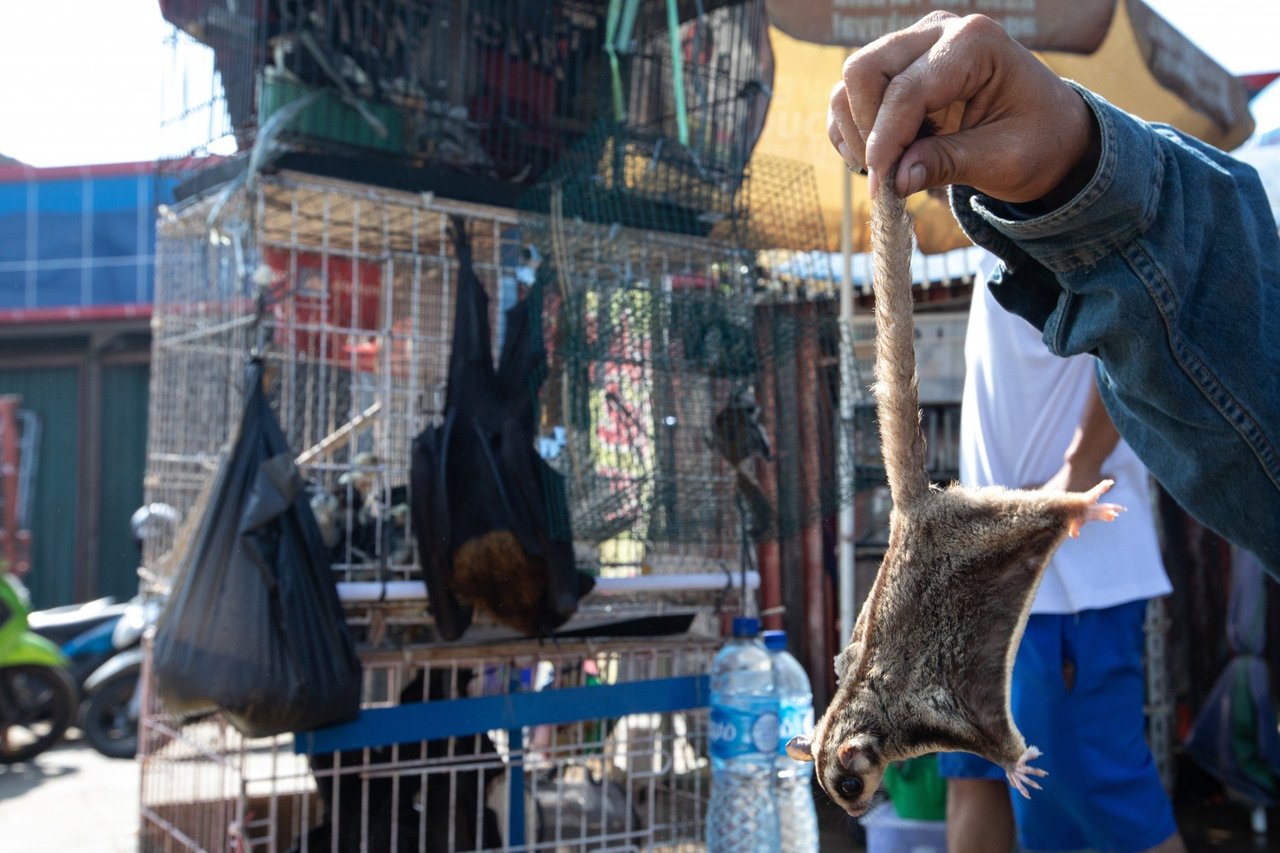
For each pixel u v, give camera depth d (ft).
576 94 12.28
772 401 10.91
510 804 9.99
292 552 8.74
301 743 8.96
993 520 2.93
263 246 9.93
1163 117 14.89
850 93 3.26
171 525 11.30
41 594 33.45
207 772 10.18
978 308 9.07
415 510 9.47
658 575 11.11
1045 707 8.46
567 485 9.78
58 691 20.06
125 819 15.88
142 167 31.60
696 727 11.16
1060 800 8.49
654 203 10.65
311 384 10.51
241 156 10.22
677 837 10.91
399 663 9.69
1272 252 3.88
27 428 33.58
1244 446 3.72
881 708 2.95
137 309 31.83
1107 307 3.51
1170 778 14.74
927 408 15.84
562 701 10.08
